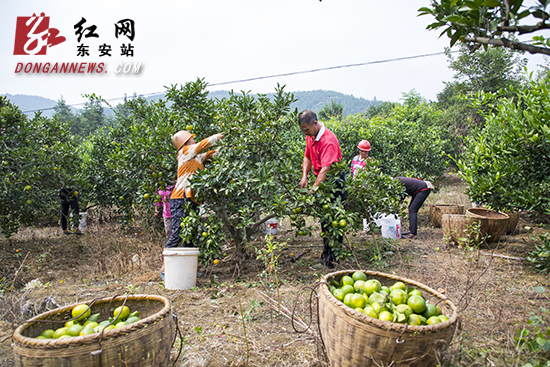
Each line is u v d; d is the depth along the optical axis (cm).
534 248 558
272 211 457
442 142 1162
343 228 464
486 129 630
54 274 514
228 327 325
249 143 486
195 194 480
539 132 471
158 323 218
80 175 766
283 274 479
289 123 494
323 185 465
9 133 675
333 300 229
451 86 2752
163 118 617
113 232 771
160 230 698
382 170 1088
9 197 613
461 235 583
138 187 652
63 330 218
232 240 554
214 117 604
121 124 930
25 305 360
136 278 482
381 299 237
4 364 268
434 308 236
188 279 434
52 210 707
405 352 202
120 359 197
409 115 1850
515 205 503
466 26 199
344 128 1173
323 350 261
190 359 271
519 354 257
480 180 537
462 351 262
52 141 760
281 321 333
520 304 355
